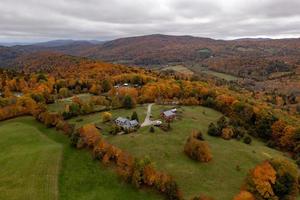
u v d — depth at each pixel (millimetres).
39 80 196125
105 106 139750
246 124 133125
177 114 129125
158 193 74500
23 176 80125
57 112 131000
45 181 78500
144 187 76500
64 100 156375
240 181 81438
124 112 132250
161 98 160750
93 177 81125
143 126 112750
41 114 121062
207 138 106625
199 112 140875
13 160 88062
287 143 116562
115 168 83812
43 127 116750
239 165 89688
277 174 77125
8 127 115938
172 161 87562
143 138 100500
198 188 76688
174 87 171125
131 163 79688
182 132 108312
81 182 79312
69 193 75000
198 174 82438
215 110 150375
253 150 102688
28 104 132875
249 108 138000
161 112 131125
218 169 85812
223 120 119562
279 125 122938
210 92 166125
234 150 98875
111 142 97688
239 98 163625
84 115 128875
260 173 75562
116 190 75875
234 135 113188
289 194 76438
